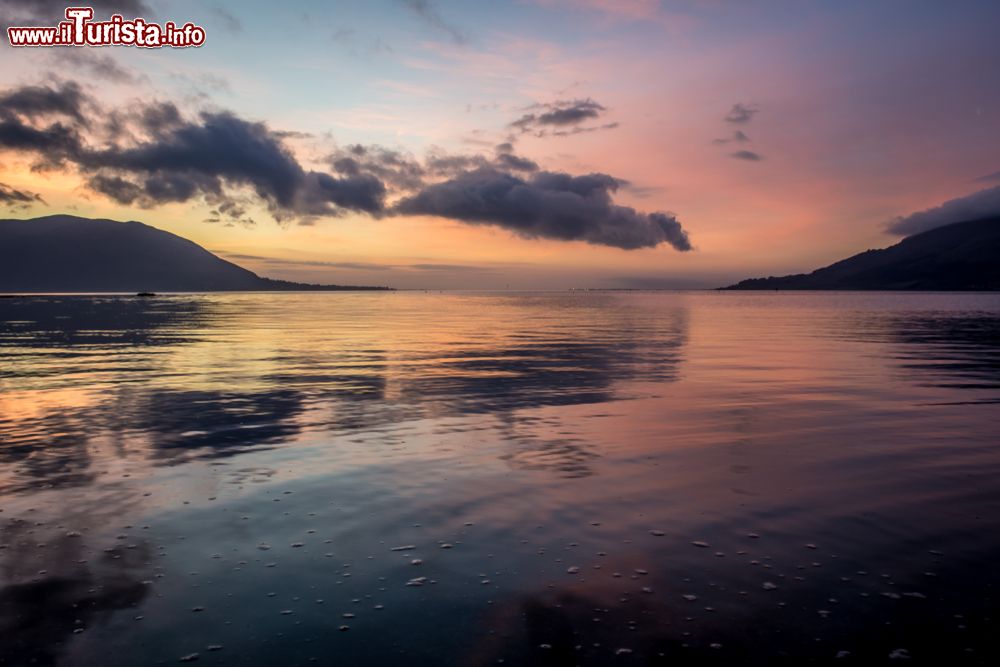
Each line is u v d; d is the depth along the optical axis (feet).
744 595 15.66
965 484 25.08
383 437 33.73
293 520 20.93
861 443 32.30
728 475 26.35
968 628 14.08
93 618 14.44
